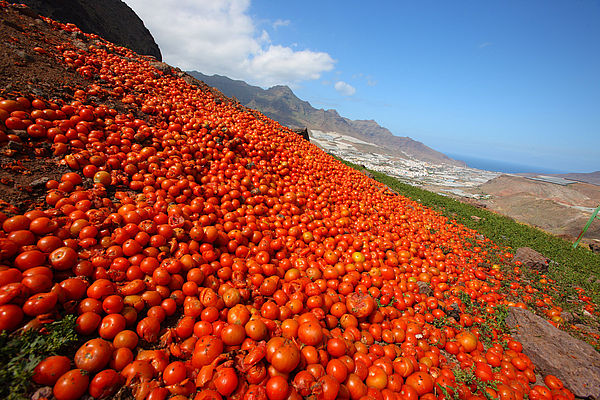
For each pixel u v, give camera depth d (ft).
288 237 28.48
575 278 43.32
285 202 35.27
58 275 14.24
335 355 15.92
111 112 28.27
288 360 13.34
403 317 23.63
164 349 14.49
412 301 25.64
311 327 15.65
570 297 36.99
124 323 13.89
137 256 17.06
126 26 118.62
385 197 58.18
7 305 11.14
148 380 12.30
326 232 32.17
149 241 18.57
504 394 18.07
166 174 25.29
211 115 44.86
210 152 33.14
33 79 25.45
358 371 16.19
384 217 47.19
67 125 22.76
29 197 17.49
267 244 24.29
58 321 12.03
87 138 23.59
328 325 19.90
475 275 36.65
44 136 21.62
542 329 24.48
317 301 19.48
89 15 96.68
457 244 45.73
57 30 40.34
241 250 22.97
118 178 22.38
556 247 61.26
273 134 52.47
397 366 17.69
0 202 15.56
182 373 13.06
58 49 34.35
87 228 16.44
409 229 44.86
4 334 10.55
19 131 20.21
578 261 55.26
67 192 18.95
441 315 25.00
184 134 34.22
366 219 43.11
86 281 14.43
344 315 20.20
